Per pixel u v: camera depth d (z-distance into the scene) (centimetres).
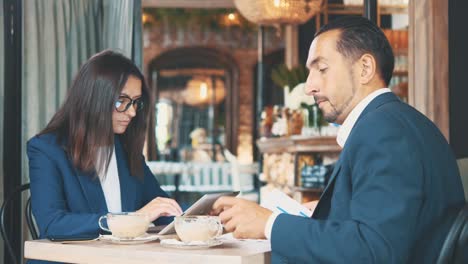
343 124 180
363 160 161
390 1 637
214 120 1309
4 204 249
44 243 186
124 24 336
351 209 160
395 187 155
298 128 591
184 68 1314
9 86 306
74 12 334
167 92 1309
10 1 309
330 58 179
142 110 256
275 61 1294
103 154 241
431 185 162
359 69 178
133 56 342
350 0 761
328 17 777
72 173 234
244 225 170
